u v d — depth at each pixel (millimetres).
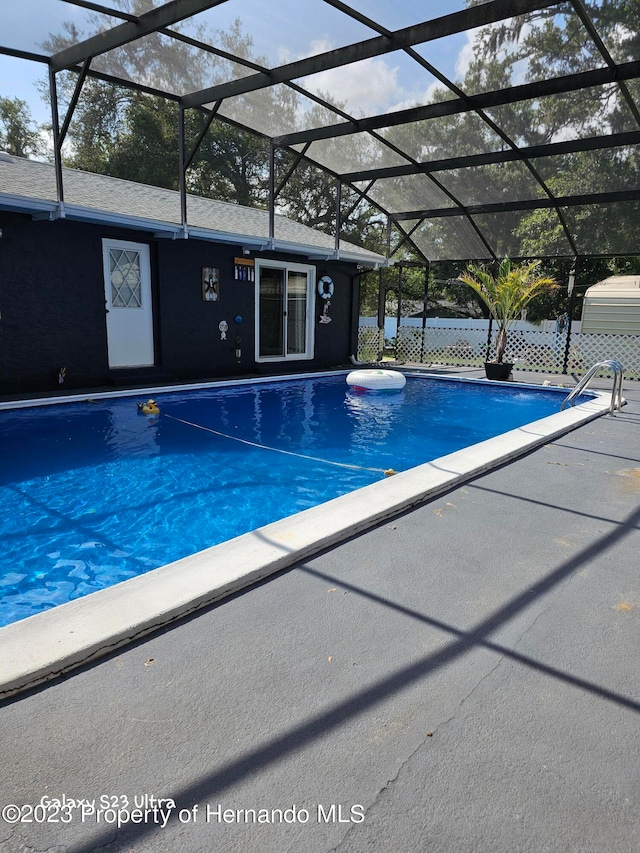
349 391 11586
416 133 9906
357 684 2152
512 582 3012
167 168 15336
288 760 1775
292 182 15500
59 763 1744
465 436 7773
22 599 3297
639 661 2336
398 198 13102
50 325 9344
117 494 5074
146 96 13695
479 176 11297
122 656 2301
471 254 14969
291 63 7758
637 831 1546
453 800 1640
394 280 26188
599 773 1742
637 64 7121
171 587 2756
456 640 2461
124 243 10367
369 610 2697
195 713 1976
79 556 3865
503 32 6746
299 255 13719
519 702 2068
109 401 9242
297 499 5082
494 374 12742
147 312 10961
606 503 4320
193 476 5652
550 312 24656
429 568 3162
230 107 9430
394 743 1857
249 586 2916
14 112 16469
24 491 5078
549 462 5520
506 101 8195
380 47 7055
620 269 23047
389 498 4129
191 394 10414
